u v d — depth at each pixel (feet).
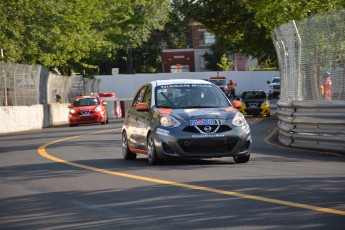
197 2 197.36
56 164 72.18
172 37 412.57
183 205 41.24
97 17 219.82
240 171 58.08
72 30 198.70
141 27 332.39
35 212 42.27
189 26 391.45
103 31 242.58
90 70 273.33
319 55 83.51
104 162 72.43
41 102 189.06
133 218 38.06
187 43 407.64
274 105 243.40
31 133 149.48
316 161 67.72
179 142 63.46
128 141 73.92
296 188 46.14
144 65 393.91
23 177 61.36
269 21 136.36
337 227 32.86
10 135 146.41
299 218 35.40
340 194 42.88
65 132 143.43
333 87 79.92
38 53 192.65
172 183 51.21
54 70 264.93
